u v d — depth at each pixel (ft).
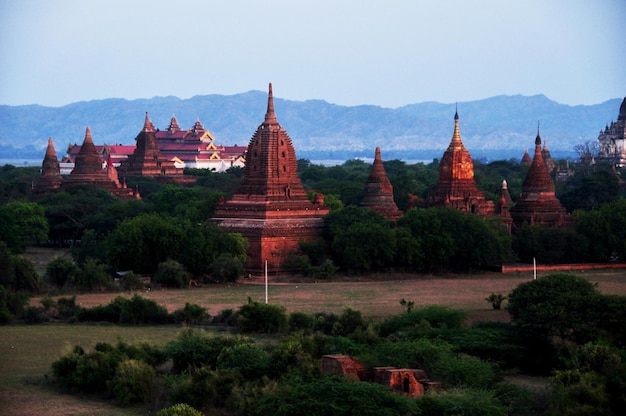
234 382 387.14
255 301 540.93
